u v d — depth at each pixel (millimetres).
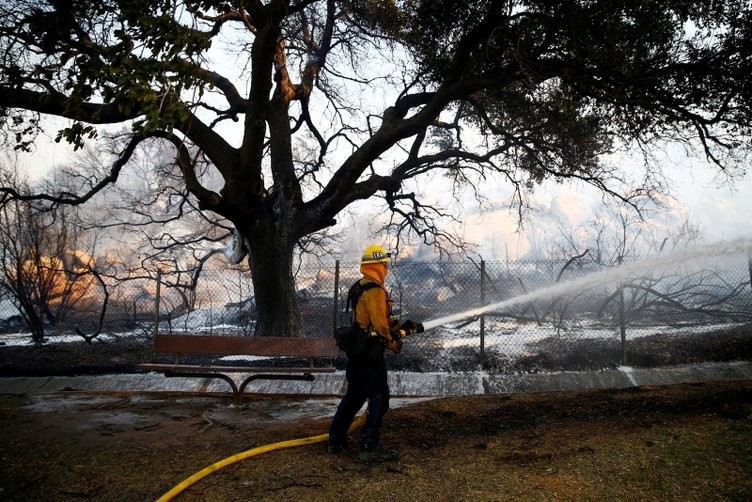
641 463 4000
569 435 4824
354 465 4438
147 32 5895
